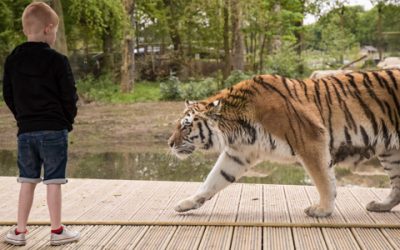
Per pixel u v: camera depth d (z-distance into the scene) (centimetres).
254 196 622
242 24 2425
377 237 461
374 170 991
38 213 542
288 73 2369
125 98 2158
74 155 1289
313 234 470
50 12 436
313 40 3191
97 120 1744
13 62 432
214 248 434
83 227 491
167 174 1009
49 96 425
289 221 512
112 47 2675
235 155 546
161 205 579
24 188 437
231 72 2300
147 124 1673
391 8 3000
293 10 2517
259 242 448
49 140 425
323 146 524
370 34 3462
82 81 2409
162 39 3014
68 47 2720
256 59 2584
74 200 600
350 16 3544
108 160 1209
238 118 539
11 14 2134
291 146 529
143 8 2814
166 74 2778
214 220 516
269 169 1051
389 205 549
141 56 2895
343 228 488
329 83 543
